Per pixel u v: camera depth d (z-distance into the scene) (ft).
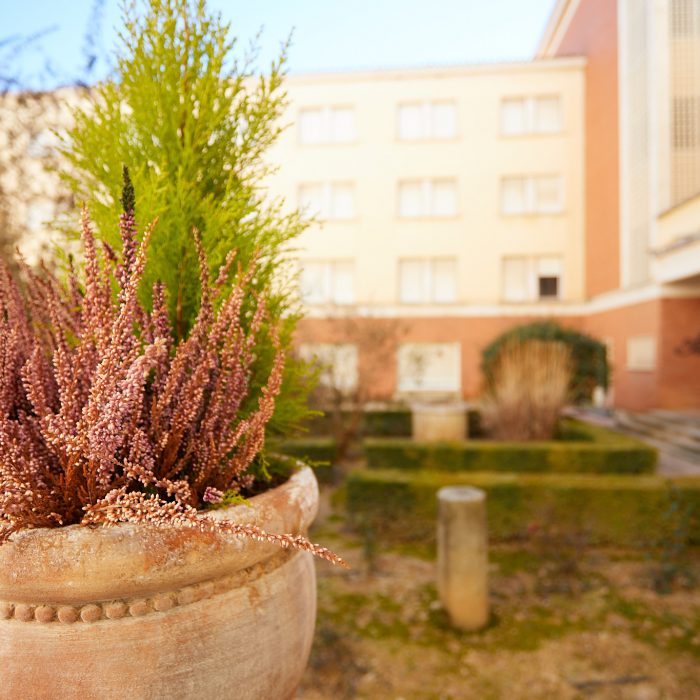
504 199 56.03
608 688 10.30
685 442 31.22
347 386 32.99
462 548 12.62
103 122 4.73
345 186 56.65
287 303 5.31
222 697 3.35
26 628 3.09
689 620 12.76
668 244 39.11
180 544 3.13
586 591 14.38
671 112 41.55
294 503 3.93
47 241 8.91
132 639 3.12
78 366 3.34
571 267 54.85
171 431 3.71
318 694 10.18
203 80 4.78
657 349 40.63
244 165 5.21
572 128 54.80
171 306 4.47
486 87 55.36
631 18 45.68
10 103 9.80
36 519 3.11
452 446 21.36
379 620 12.93
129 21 4.66
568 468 20.59
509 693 10.18
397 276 55.88
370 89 56.03
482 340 54.95
